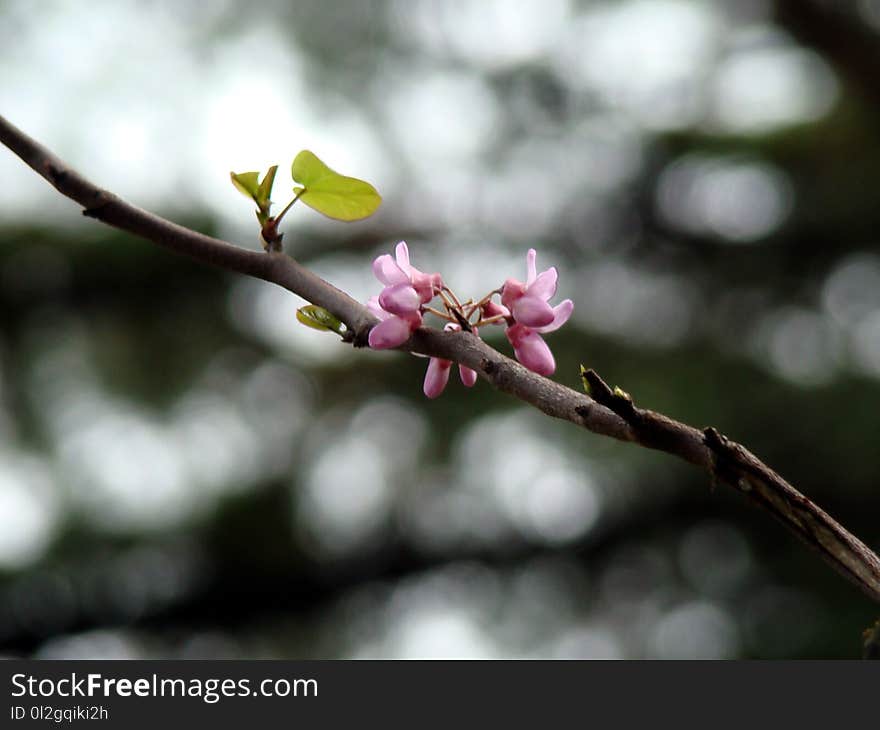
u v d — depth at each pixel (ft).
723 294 38.50
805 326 38.47
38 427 34.24
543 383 7.48
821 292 38.60
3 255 33.71
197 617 36.22
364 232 36.70
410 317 8.14
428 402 36.04
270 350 35.60
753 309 38.32
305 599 36.99
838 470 36.09
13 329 34.53
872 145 38.09
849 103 38.73
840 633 36.86
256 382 35.45
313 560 35.88
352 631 37.47
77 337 35.40
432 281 8.36
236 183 8.54
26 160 8.26
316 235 36.27
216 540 34.83
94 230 34.42
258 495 34.83
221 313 35.60
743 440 36.17
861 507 37.19
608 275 38.68
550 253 38.04
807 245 38.29
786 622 38.04
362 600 37.40
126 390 34.65
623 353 37.27
